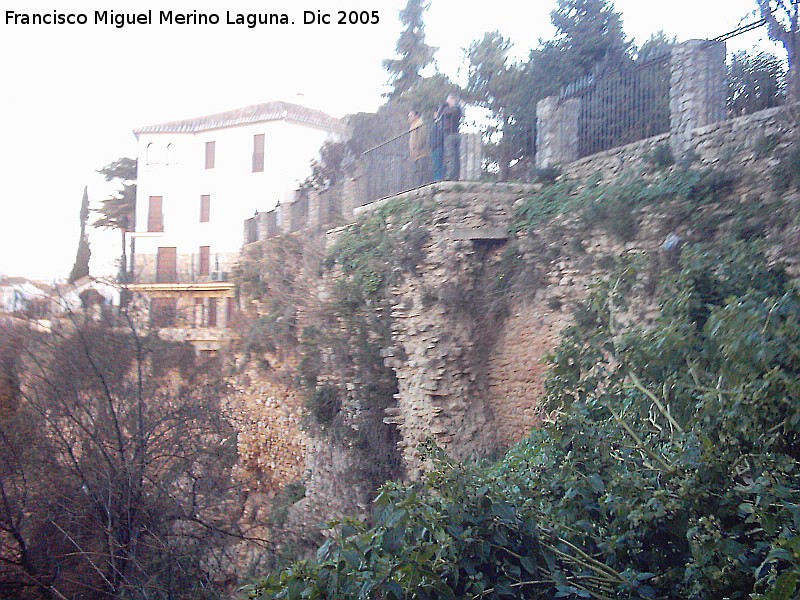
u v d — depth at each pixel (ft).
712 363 17.78
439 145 45.01
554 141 42.04
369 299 48.93
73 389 37.37
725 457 15.84
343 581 15.20
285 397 65.36
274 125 115.03
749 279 21.85
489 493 16.35
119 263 46.88
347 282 51.39
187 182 119.85
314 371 56.90
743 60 33.32
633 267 23.97
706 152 32.42
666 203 31.89
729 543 14.85
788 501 14.99
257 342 70.64
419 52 94.22
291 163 115.14
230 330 78.69
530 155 45.83
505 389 40.63
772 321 16.33
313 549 39.99
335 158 89.40
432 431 40.78
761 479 14.93
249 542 40.01
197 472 38.01
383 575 14.79
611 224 34.01
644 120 36.88
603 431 19.04
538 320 38.47
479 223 41.34
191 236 118.73
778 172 28.43
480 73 71.72
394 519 15.78
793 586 12.28
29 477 34.88
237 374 68.28
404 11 95.86
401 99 85.30
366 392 48.29
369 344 48.42
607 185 36.32
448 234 41.57
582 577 16.30
